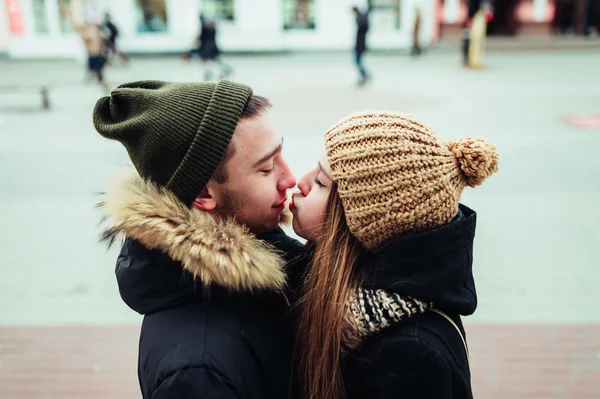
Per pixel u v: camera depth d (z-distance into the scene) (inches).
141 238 41.5
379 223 42.0
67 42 718.5
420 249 40.8
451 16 819.4
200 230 40.6
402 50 746.2
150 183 43.6
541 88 451.2
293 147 271.9
